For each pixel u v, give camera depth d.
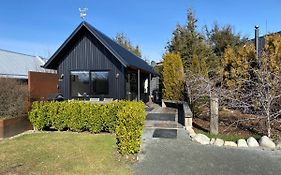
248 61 14.14
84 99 14.69
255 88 11.34
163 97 17.30
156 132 9.84
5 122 9.43
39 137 9.23
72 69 14.91
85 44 14.74
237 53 15.23
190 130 9.98
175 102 15.66
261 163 6.55
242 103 11.38
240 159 6.85
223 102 12.31
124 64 13.20
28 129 10.84
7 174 5.72
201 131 10.28
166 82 16.95
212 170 6.04
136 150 7.09
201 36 31.80
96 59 14.60
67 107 10.26
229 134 9.66
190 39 30.36
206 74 16.06
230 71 15.16
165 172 5.89
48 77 15.24
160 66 25.20
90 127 9.98
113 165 6.30
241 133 9.84
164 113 13.26
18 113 10.85
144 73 20.12
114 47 15.08
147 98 21.84
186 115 10.45
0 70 25.62
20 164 6.36
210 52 29.94
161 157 6.95
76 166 6.21
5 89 10.70
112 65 14.36
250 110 11.69
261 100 9.62
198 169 6.10
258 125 11.05
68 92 14.95
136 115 7.13
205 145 8.19
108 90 14.42
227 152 7.47
